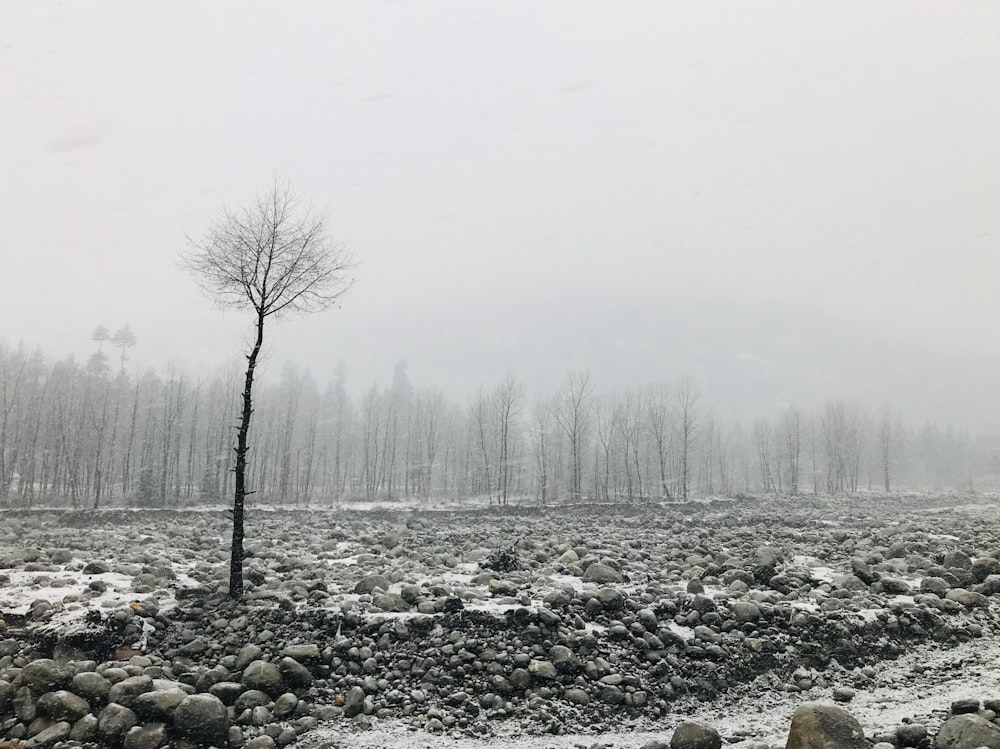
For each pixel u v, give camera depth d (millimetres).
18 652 12758
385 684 12438
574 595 15688
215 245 16672
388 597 15070
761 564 18891
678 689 12586
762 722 11531
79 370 88188
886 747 9062
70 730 10656
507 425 81500
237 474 15766
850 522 42000
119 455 78125
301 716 11672
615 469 84250
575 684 12438
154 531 33094
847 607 15695
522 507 58938
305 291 17266
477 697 12156
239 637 13742
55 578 16812
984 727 8945
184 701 10953
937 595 17125
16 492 65312
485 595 15891
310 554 23547
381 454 98438
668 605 14945
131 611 13898
